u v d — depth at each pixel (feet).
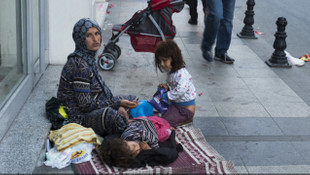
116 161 12.07
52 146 13.82
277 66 23.52
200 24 33.47
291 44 30.12
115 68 22.20
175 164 12.71
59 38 21.36
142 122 13.71
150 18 20.43
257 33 31.83
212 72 22.27
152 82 20.36
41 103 16.30
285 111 17.60
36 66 18.66
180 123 15.26
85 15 21.17
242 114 17.15
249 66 23.57
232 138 15.06
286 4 45.91
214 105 17.97
